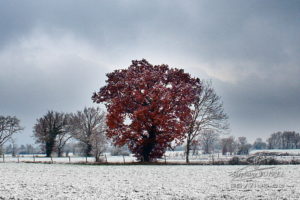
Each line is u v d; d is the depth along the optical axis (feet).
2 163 164.86
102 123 268.00
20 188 71.97
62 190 69.62
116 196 62.39
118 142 146.82
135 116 139.74
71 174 103.45
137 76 149.59
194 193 65.82
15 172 110.93
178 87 148.66
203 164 145.69
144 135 149.18
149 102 147.33
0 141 310.45
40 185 77.41
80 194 64.39
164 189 71.46
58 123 314.14
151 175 99.81
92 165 143.95
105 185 77.77
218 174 101.71
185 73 155.63
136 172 108.99
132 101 145.59
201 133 173.27
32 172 110.93
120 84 149.28
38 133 317.22
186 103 147.02
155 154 150.41
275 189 69.72
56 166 138.62
